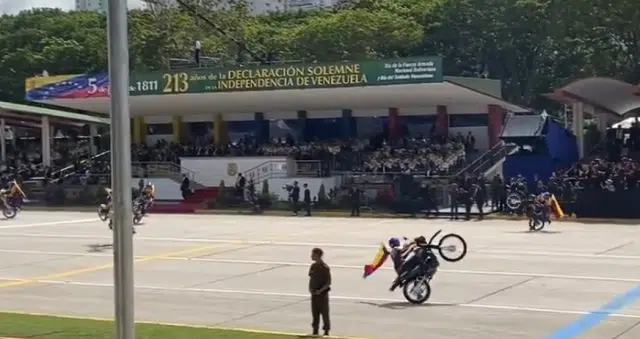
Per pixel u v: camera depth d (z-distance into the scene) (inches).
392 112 2175.2
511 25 3021.7
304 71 1852.9
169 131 2436.0
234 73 1913.1
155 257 1042.1
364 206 1755.7
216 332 565.3
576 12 2684.5
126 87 341.1
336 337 550.3
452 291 750.5
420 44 3181.6
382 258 712.4
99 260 1037.8
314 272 557.0
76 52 3432.6
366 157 1998.0
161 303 718.5
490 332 577.3
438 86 1781.5
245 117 2338.8
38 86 2118.6
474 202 1668.3
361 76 1801.2
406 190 1732.3
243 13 3230.8
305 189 1738.4
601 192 1525.6
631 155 2001.7
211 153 2154.3
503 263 929.5
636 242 1145.4
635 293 727.7
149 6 3068.4
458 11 3102.9
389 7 3358.8
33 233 1386.6
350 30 3026.6
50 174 2234.3
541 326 594.2
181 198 2043.6
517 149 1878.7
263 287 799.7
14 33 3826.3
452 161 1889.8
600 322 604.1
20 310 698.2
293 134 2297.0
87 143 2719.0
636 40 2694.4
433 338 559.8
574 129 2080.5
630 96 2043.6
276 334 558.3
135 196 1895.9
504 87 3179.1
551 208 1441.9
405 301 706.2
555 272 860.0
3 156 2464.3
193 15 3100.4
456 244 1107.3
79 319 628.1
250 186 1844.2
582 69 2898.6
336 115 2253.9
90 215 1786.4
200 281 843.4
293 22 3688.5
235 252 1081.4
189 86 1956.2
